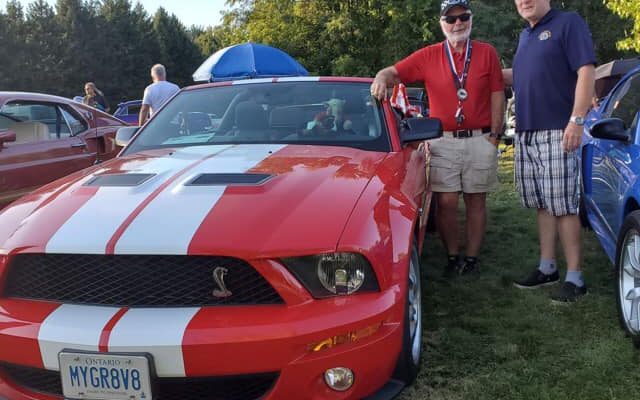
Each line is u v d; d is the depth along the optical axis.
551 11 3.57
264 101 3.56
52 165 5.61
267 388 2.02
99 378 1.95
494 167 4.19
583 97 3.40
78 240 2.08
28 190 5.35
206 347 1.90
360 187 2.44
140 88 62.28
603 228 4.07
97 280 2.08
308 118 3.39
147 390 1.92
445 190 4.21
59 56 56.78
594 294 3.79
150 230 2.08
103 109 13.64
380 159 2.93
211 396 2.04
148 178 2.54
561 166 3.62
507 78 4.54
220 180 2.45
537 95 3.62
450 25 3.97
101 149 6.37
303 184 2.40
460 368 2.86
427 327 3.35
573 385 2.66
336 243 2.04
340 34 24.14
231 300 2.03
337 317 1.97
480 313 3.55
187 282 2.04
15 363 2.06
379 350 2.04
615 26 27.83
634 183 3.19
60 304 2.09
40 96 5.82
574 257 3.73
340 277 2.03
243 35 26.98
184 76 69.50
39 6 58.62
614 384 2.66
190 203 2.22
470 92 4.05
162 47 66.06
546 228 3.93
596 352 2.97
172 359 1.91
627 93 4.35
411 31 23.42
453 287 4.04
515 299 3.78
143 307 2.03
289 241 2.03
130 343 1.90
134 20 64.62
